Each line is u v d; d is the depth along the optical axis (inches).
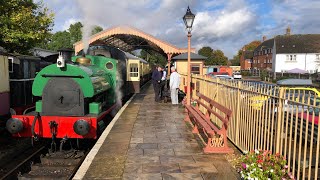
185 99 576.7
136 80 821.9
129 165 230.8
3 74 402.0
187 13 465.1
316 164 166.1
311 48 2464.3
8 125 299.1
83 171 218.2
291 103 191.0
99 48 516.7
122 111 494.3
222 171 217.6
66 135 304.2
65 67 314.7
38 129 305.9
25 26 627.5
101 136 320.8
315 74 1681.8
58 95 313.0
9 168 323.6
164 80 746.8
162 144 289.9
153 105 574.6
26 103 467.5
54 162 288.4
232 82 305.7
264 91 228.2
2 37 602.2
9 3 599.8
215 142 264.5
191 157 249.8
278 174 174.9
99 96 374.9
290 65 2496.3
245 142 261.3
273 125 214.5
